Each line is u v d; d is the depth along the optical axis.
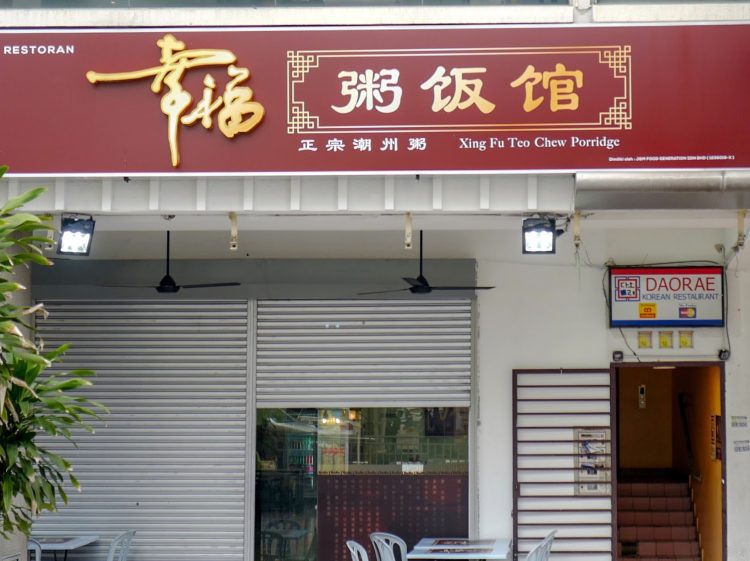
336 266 11.12
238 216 9.16
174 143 8.47
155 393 11.17
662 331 11.08
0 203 8.72
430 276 11.09
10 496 6.73
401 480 11.08
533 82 8.40
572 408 11.01
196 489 11.09
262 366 11.16
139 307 11.23
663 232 11.08
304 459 11.13
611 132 8.36
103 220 9.34
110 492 11.10
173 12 8.53
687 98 8.34
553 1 8.48
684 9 8.38
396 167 8.43
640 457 15.24
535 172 8.40
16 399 6.86
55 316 11.24
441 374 11.10
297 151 8.47
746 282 11.02
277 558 11.07
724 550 11.02
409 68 8.45
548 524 10.91
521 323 11.12
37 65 8.55
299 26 8.49
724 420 11.04
